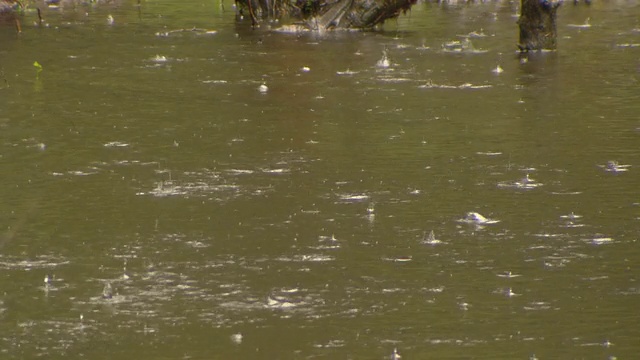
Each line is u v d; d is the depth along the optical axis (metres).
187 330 20.17
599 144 35.03
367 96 43.84
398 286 22.47
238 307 21.33
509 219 27.11
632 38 61.88
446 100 42.84
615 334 19.86
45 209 28.09
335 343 19.53
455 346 19.33
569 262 23.88
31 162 33.00
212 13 76.19
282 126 38.09
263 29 67.38
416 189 29.86
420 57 55.19
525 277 22.95
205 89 45.72
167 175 31.44
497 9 78.81
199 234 25.95
